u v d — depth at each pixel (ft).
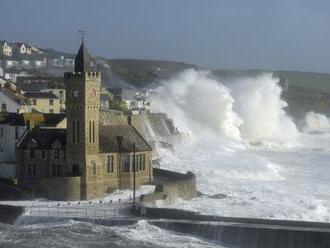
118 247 634.84
